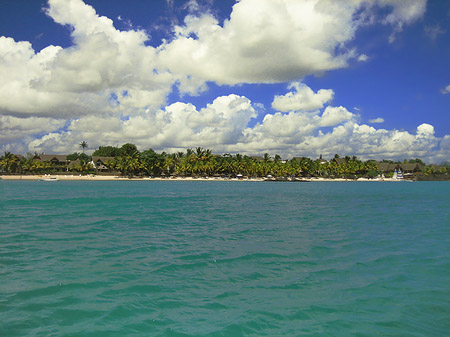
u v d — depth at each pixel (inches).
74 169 6461.6
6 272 450.6
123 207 1459.2
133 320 303.1
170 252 581.6
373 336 275.7
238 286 397.7
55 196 2100.1
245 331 282.7
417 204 1728.6
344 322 301.0
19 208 1375.5
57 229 836.0
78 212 1239.5
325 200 2007.9
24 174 6092.5
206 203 1747.0
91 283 406.0
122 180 6225.4
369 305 341.1
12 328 285.3
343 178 7362.2
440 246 640.4
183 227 889.5
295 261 520.1
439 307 336.5
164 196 2253.9
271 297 361.7
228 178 6496.1
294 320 304.5
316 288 391.2
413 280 423.2
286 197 2278.5
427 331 285.7
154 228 867.4
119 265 491.2
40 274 442.9
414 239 716.0
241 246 636.1
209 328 287.7
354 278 430.9
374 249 611.5
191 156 6550.2
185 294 370.3
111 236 741.9
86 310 324.8
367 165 7618.1
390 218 1113.4
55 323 295.9
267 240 700.7
